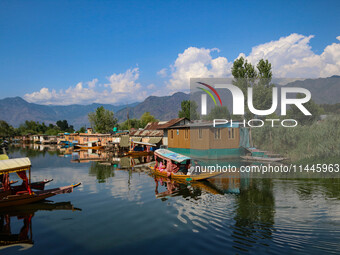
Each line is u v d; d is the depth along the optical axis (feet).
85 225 28.30
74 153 142.31
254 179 43.55
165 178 56.49
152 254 20.56
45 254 21.66
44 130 436.35
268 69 66.28
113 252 21.35
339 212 26.94
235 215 27.76
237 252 19.77
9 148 196.95
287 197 32.91
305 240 20.93
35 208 35.78
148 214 30.99
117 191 44.62
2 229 27.94
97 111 240.32
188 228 25.44
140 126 263.29
